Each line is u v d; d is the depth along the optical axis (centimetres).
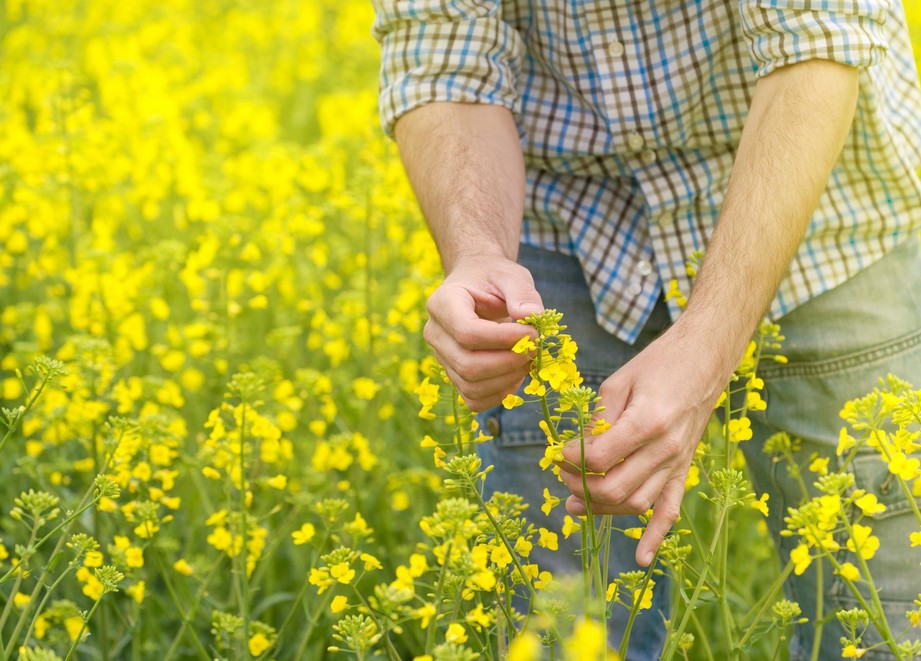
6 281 572
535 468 333
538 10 321
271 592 409
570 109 326
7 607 274
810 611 329
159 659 381
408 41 314
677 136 313
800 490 329
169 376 527
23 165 612
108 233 575
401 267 571
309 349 563
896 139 308
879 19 275
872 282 315
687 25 304
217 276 514
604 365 338
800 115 264
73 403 372
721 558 263
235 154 855
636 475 232
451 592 243
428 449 459
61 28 1009
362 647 226
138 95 775
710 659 284
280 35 1113
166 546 374
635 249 326
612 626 332
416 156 305
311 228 557
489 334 237
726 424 274
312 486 414
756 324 255
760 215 257
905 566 310
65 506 378
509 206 288
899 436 251
